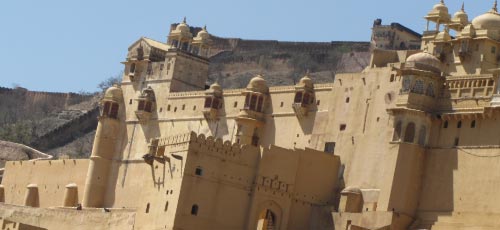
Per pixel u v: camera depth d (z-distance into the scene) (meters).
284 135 136.88
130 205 149.50
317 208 125.75
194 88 154.00
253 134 139.88
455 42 128.50
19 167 169.62
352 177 126.31
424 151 119.00
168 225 122.44
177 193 122.50
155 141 129.88
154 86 154.50
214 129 144.50
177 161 124.38
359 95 129.00
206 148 123.75
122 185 152.00
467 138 116.44
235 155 124.75
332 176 128.25
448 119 118.12
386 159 119.88
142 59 157.00
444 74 123.12
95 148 154.88
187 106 149.25
